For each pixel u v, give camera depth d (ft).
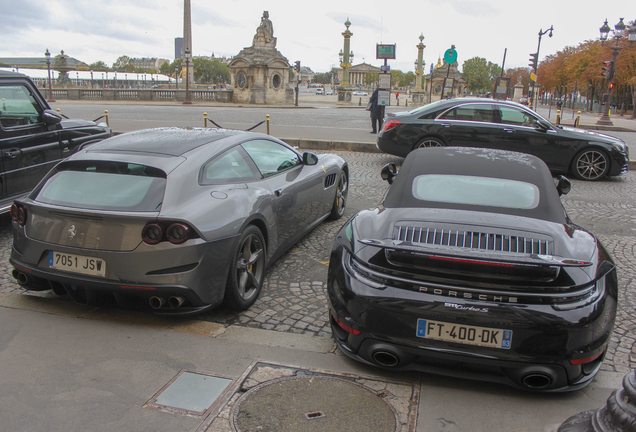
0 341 10.25
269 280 14.25
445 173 10.71
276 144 15.85
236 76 132.77
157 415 8.02
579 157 30.58
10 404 8.22
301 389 8.79
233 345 10.37
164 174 10.93
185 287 10.23
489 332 8.05
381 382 9.11
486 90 426.10
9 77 17.70
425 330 8.30
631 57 150.92
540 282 8.07
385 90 46.96
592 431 6.44
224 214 11.14
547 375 8.09
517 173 10.66
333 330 9.68
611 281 8.66
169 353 9.96
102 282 10.29
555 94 282.56
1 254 16.01
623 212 23.06
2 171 17.34
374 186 27.40
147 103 120.57
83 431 7.62
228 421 7.88
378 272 8.68
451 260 7.82
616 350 10.61
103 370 9.29
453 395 8.79
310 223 16.90
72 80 248.93
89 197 10.74
